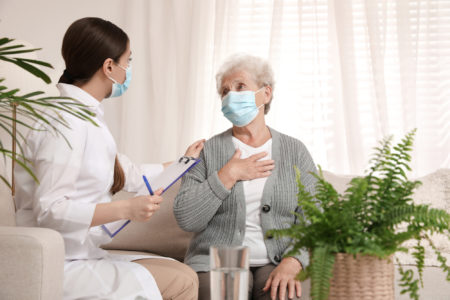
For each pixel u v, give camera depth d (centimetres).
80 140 160
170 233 224
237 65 203
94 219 154
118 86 180
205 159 201
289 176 194
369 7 281
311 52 290
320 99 288
